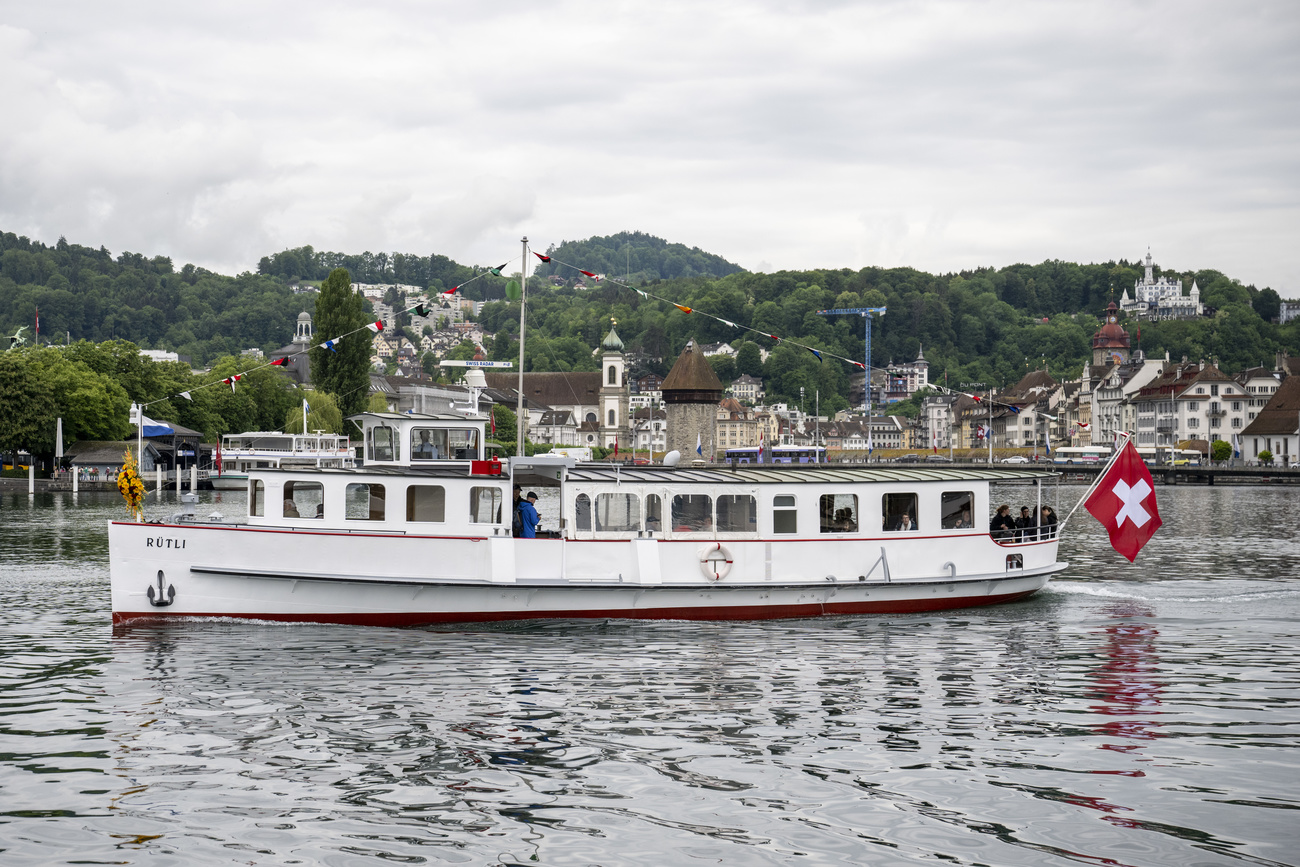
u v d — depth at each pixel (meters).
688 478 35.66
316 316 150.00
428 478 34.16
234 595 33.00
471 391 45.59
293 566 32.97
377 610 33.56
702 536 35.50
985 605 39.12
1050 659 29.94
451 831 17.20
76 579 46.22
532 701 24.88
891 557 37.12
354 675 27.27
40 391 122.25
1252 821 17.61
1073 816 17.83
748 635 33.19
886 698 25.38
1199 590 43.78
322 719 23.30
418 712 23.89
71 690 25.72
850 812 18.00
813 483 36.47
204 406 149.75
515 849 16.53
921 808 18.19
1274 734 22.41
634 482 35.16
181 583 32.75
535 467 34.75
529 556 34.22
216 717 23.45
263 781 19.42
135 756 20.78
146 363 148.00
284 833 17.12
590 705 24.56
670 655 30.02
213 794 18.80
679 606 35.50
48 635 32.50
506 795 18.75
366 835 17.05
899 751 21.22
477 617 34.12
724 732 22.44
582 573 34.62
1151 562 57.25
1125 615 37.50
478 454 40.16
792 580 36.03
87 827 17.36
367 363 151.88
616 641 31.92
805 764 20.38
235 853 16.42
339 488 34.06
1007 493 97.81
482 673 27.59
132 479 33.41
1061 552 63.22
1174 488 169.38
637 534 35.25
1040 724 23.16
